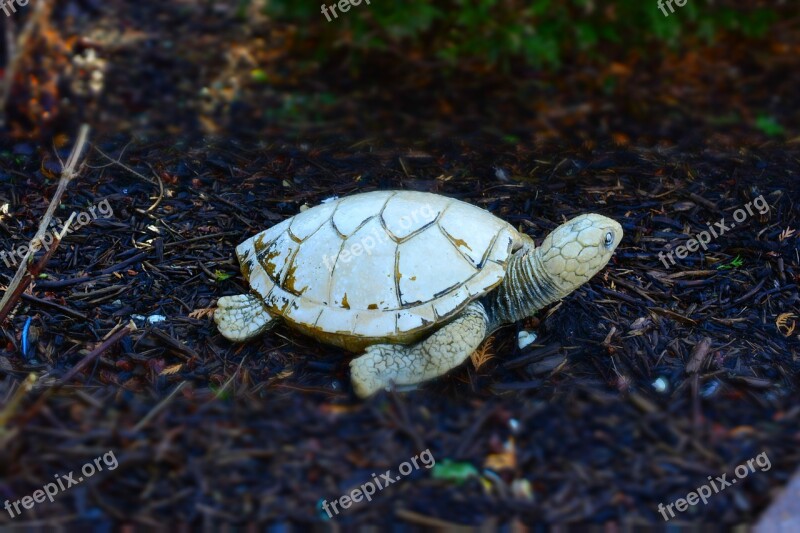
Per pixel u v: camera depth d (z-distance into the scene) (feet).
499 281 2.96
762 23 4.44
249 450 2.74
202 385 2.98
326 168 3.84
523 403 2.91
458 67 4.35
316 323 2.94
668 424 2.83
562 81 4.33
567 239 2.95
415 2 4.08
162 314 3.20
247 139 4.00
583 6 4.19
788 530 2.57
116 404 2.87
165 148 3.92
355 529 2.59
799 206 3.63
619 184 3.75
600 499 2.65
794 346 3.13
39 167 3.77
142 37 4.54
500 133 4.05
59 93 4.14
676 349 3.11
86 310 3.19
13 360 3.02
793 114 4.20
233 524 2.59
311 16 4.43
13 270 3.32
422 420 2.84
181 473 2.69
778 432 2.81
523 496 2.66
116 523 2.58
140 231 3.49
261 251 3.15
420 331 2.91
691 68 4.42
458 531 2.58
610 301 3.27
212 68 4.41
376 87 4.31
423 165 3.85
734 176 3.80
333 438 2.79
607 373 3.03
